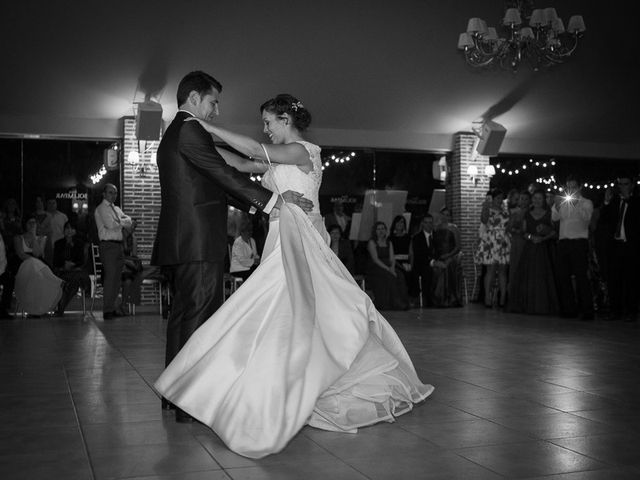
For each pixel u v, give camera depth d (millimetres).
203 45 11227
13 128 12156
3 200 12359
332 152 13766
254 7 10773
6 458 3141
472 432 3520
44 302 10266
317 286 3707
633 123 14555
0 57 10961
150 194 12562
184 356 3559
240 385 3299
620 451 3174
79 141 12648
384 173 14078
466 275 13969
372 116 13242
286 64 11805
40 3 10188
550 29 10734
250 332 3523
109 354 6504
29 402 4359
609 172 15508
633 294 9414
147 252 12531
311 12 10992
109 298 10188
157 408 4168
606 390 4613
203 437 3477
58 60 11141
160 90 11844
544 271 10414
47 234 12516
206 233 3938
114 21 10641
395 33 11586
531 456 3100
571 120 14211
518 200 12320
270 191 3842
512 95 13281
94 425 3746
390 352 4043
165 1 10453
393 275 11578
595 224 10719
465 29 11695
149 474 2891
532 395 4453
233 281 10672
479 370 5434
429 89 12852
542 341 7246
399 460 3051
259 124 12883
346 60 11922
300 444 3336
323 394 3645
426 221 12375
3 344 7277
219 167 3816
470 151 14008
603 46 12461
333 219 13781
